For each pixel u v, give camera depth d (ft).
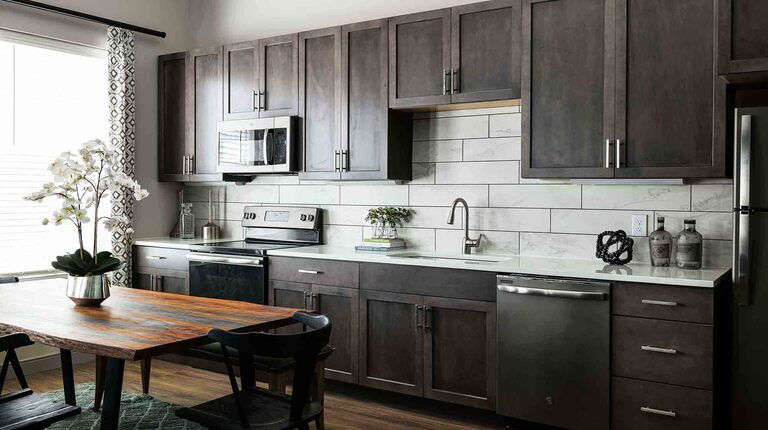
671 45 10.30
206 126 16.30
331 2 15.53
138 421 11.43
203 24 17.87
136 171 16.84
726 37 9.55
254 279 14.19
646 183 11.39
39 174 15.12
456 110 13.73
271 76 15.08
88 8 15.67
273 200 16.67
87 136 16.17
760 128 9.38
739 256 9.50
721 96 9.91
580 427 10.30
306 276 13.50
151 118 17.17
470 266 11.34
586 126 11.05
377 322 12.53
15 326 8.22
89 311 9.18
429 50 12.74
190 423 11.37
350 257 12.82
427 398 12.40
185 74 16.66
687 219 10.94
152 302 9.96
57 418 7.52
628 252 11.23
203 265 15.05
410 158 14.29
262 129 14.99
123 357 7.00
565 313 10.37
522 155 11.62
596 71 10.93
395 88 13.17
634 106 10.61
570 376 10.36
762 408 9.45
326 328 7.37
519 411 10.87
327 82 14.17
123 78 16.02
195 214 18.04
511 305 10.89
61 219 9.36
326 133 14.20
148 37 17.03
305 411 7.64
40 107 15.15
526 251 13.02
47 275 15.26
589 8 10.98
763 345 9.41
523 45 11.57
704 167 10.07
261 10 16.76
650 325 9.72
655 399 9.70
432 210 14.11
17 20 14.37
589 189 12.34
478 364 11.38
